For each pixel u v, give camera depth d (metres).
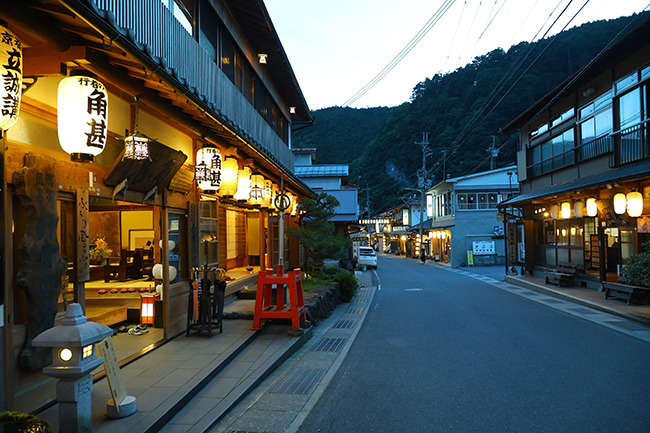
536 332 9.55
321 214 17.42
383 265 39.41
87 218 5.29
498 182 34.88
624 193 12.56
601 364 6.97
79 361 3.65
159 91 5.54
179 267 8.39
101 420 4.29
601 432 4.47
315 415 5.04
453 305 14.00
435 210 43.28
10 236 4.04
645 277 10.71
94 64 4.06
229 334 8.09
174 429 4.39
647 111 12.26
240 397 5.40
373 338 9.34
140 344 7.11
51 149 4.67
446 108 48.12
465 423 4.76
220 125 7.00
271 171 13.34
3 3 3.08
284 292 9.89
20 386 4.16
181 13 8.67
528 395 5.60
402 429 4.63
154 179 6.86
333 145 77.69
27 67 3.96
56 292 4.55
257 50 14.34
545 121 19.80
